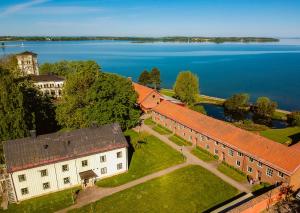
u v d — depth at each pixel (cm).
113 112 6644
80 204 4225
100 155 4822
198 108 8488
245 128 7719
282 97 12531
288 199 4181
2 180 4412
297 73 19625
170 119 7081
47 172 4438
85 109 6412
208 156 5703
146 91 9062
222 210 3928
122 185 4722
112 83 6744
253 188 4528
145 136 6844
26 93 6569
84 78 6594
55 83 10450
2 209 4147
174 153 5859
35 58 13088
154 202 4241
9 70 6694
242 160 4969
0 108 5109
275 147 4634
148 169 5231
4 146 4384
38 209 4128
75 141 4784
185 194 4425
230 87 14850
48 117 7238
